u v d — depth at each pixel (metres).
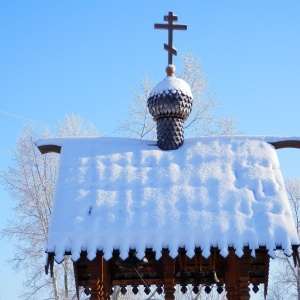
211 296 21.73
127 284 13.45
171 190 11.20
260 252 11.90
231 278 11.73
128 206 10.88
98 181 11.44
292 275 27.50
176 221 10.53
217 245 10.20
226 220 10.51
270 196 10.98
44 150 12.73
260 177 11.41
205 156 12.02
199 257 12.16
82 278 12.49
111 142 12.48
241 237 10.24
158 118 12.66
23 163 23.39
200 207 10.80
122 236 10.37
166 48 13.31
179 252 11.12
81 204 10.95
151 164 11.88
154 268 11.59
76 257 10.18
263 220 10.50
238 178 11.46
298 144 12.38
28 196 23.02
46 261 10.36
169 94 12.48
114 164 11.86
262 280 12.96
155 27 13.38
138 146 12.46
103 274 11.26
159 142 12.49
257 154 12.00
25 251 22.66
